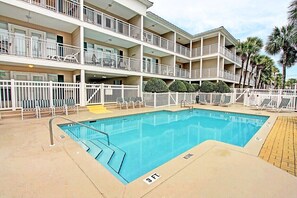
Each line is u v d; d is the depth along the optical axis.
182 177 2.90
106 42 14.62
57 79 11.88
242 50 22.58
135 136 7.16
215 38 21.11
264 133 5.91
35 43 10.19
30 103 8.02
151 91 14.10
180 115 11.83
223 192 2.48
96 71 12.08
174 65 19.34
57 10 10.20
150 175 2.97
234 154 3.94
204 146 4.47
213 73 20.33
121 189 2.56
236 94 17.92
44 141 4.73
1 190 2.49
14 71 10.10
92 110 10.55
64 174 2.98
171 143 6.34
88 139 6.39
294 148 4.39
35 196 2.37
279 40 19.66
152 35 16.80
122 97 12.59
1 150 4.05
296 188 2.60
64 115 8.95
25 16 9.56
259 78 35.38
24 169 3.14
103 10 14.30
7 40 9.47
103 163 4.40
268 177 2.92
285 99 12.05
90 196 2.38
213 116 11.56
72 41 12.31
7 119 7.59
